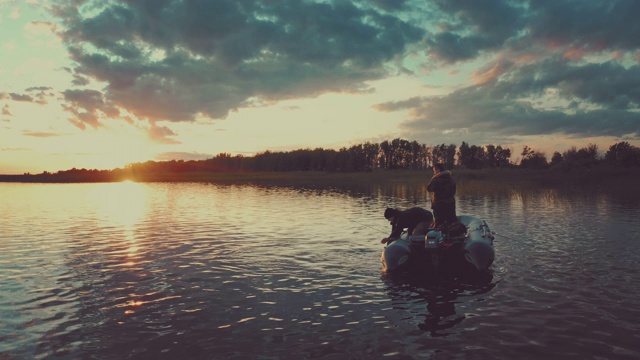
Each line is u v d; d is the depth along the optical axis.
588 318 5.69
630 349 4.72
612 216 16.08
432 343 4.94
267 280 7.89
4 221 17.81
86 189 53.03
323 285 7.53
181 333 5.36
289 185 54.62
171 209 22.73
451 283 7.54
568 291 6.91
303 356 4.63
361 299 6.69
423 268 8.69
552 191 31.27
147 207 24.30
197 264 9.27
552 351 4.69
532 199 24.53
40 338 5.25
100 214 20.55
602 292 6.83
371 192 35.97
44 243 12.16
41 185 73.88
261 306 6.40
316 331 5.36
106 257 10.11
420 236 8.93
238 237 12.87
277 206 23.69
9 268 9.05
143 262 9.52
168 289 7.36
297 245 11.44
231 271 8.61
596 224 14.00
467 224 9.65
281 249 10.89
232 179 82.06
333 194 34.00
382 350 4.76
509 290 7.03
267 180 75.00
